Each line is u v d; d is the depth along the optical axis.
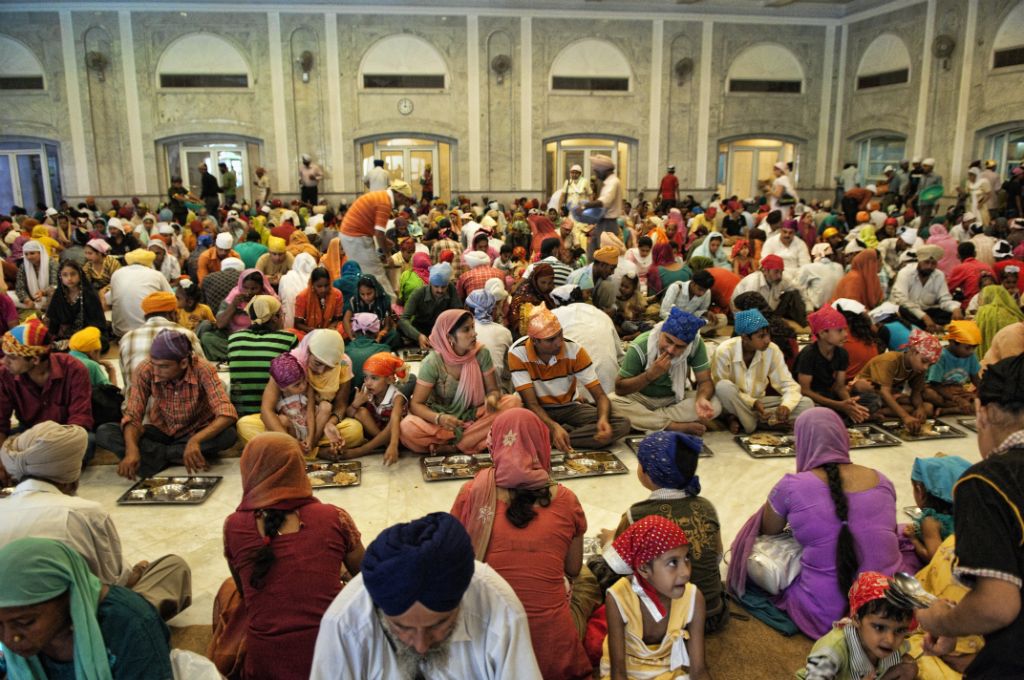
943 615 1.60
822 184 18.39
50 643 1.55
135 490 3.47
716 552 2.40
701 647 2.02
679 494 2.39
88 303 5.93
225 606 2.30
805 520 2.44
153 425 3.69
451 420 3.80
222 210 14.41
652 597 2.00
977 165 13.48
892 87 16.48
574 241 9.89
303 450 3.76
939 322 6.34
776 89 17.86
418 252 7.64
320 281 5.47
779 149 18.45
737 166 18.42
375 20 16.42
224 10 16.05
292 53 16.36
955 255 8.06
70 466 2.32
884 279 7.70
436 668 1.49
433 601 1.29
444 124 17.02
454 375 3.88
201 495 3.42
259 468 2.01
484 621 1.50
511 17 16.72
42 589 1.45
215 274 6.59
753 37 17.52
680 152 17.78
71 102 15.99
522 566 2.06
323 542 1.99
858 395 4.37
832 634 2.01
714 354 4.25
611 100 17.36
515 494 2.18
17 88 15.94
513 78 17.00
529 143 17.30
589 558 2.75
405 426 3.85
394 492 3.49
